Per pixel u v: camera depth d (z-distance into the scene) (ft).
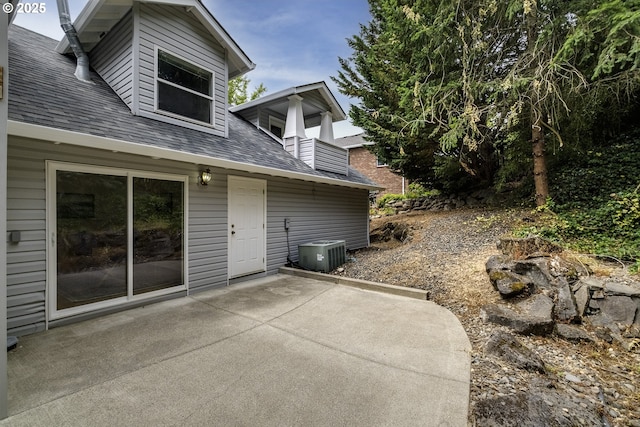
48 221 11.18
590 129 21.53
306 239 24.39
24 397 7.04
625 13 10.59
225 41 19.48
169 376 7.98
